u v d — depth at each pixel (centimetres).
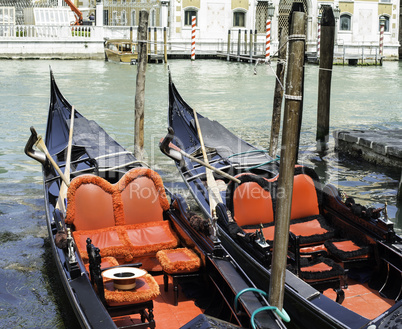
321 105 951
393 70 2670
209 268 410
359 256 429
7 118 1201
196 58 3069
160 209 495
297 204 489
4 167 838
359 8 3203
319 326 342
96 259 352
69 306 450
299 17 287
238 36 2875
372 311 389
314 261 414
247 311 331
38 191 732
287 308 372
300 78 292
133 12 3067
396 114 1350
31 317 432
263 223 489
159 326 382
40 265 519
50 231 456
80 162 668
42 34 2753
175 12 2986
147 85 1803
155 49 2802
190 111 827
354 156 922
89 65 2466
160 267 461
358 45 3216
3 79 1864
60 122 807
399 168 821
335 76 2317
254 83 1939
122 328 361
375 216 441
